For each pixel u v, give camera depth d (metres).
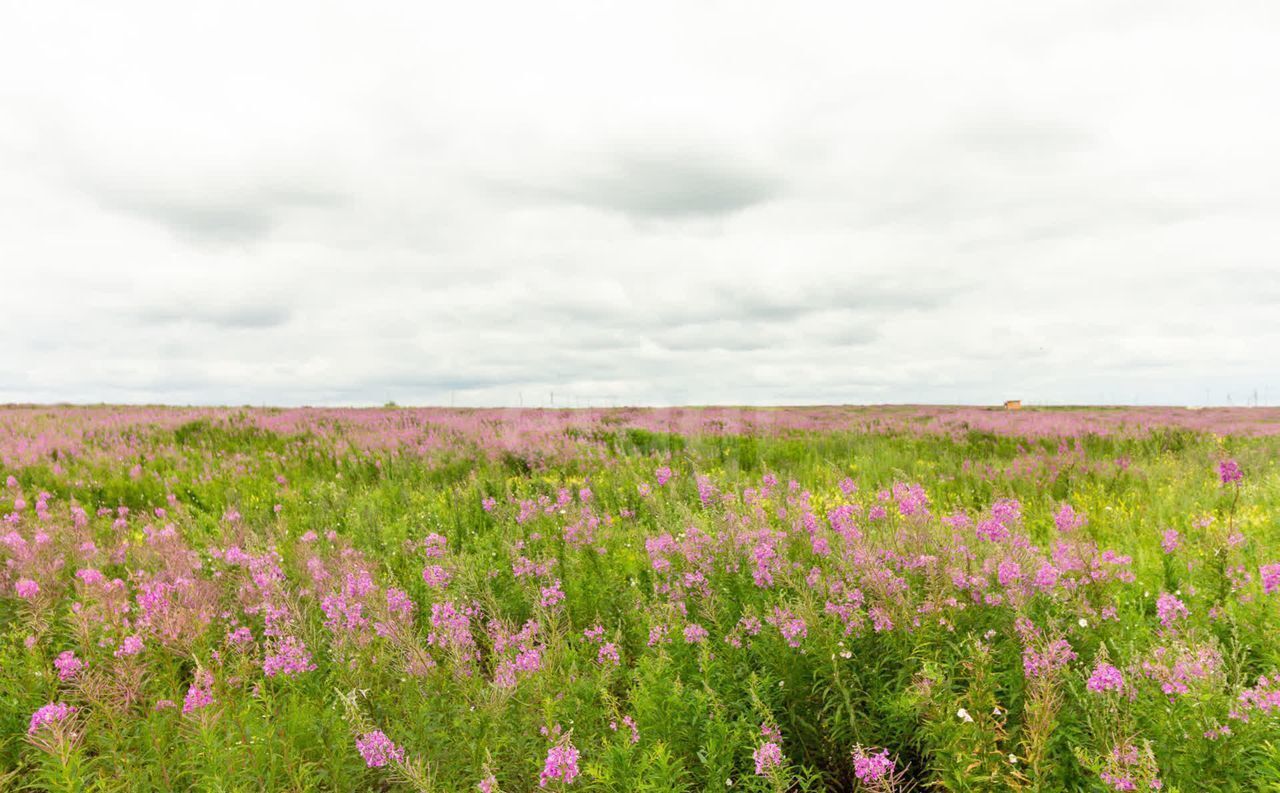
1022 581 3.76
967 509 7.50
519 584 5.15
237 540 6.62
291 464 12.09
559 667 3.74
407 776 2.89
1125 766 2.52
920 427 17.67
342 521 8.20
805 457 12.59
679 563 4.89
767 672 3.60
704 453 12.33
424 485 10.17
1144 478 9.74
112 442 13.77
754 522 5.22
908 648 3.44
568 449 12.32
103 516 8.39
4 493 9.34
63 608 4.92
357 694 3.42
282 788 2.93
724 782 2.89
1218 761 2.59
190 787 3.07
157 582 4.82
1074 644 3.50
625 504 8.50
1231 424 18.58
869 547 4.22
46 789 2.95
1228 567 4.54
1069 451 12.83
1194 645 3.25
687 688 3.33
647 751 2.89
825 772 3.20
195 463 12.15
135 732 3.37
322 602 4.27
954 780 2.66
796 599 3.93
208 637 4.15
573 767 2.66
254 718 3.26
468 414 20.55
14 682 3.73
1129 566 4.94
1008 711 3.10
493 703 3.18
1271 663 3.53
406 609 4.13
